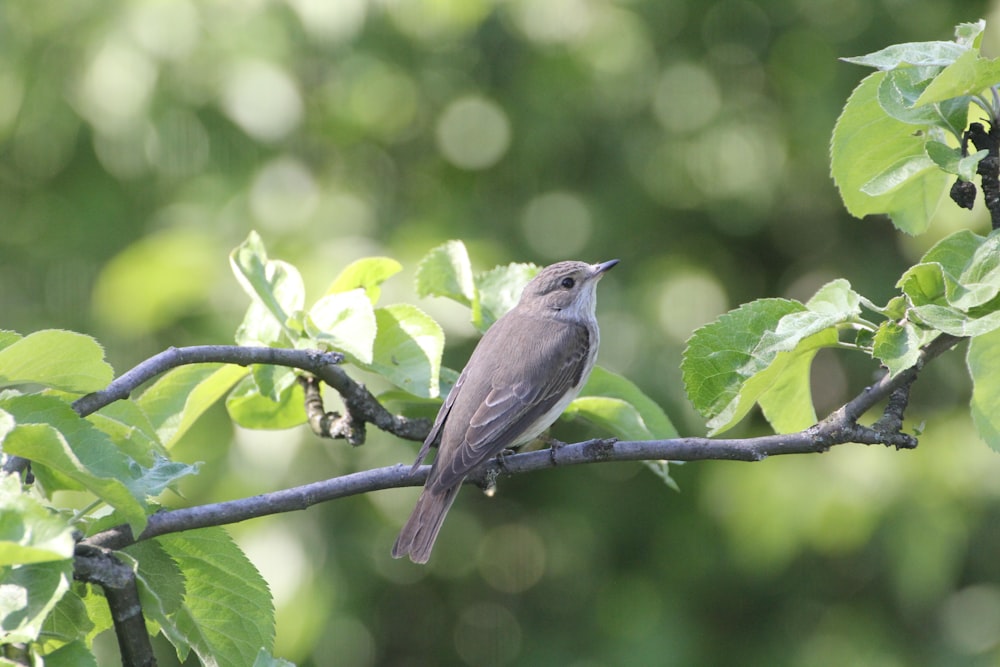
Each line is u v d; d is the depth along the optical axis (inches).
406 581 544.7
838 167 235.0
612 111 559.2
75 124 516.7
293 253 500.4
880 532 501.0
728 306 554.3
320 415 263.0
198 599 214.7
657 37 556.7
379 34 522.0
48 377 199.2
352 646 518.3
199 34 481.1
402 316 264.2
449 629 559.2
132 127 494.6
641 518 553.3
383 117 551.8
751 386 210.2
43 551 151.3
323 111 527.8
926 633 542.3
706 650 545.3
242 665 214.7
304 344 252.4
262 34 485.7
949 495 497.0
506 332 319.3
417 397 275.4
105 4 490.0
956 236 220.7
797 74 562.6
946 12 542.0
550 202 558.6
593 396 295.9
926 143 209.2
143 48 479.2
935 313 197.0
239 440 462.3
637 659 527.8
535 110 550.9
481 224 538.9
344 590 484.7
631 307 532.7
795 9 557.6
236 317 484.4
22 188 547.2
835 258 577.9
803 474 506.6
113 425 203.6
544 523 567.5
